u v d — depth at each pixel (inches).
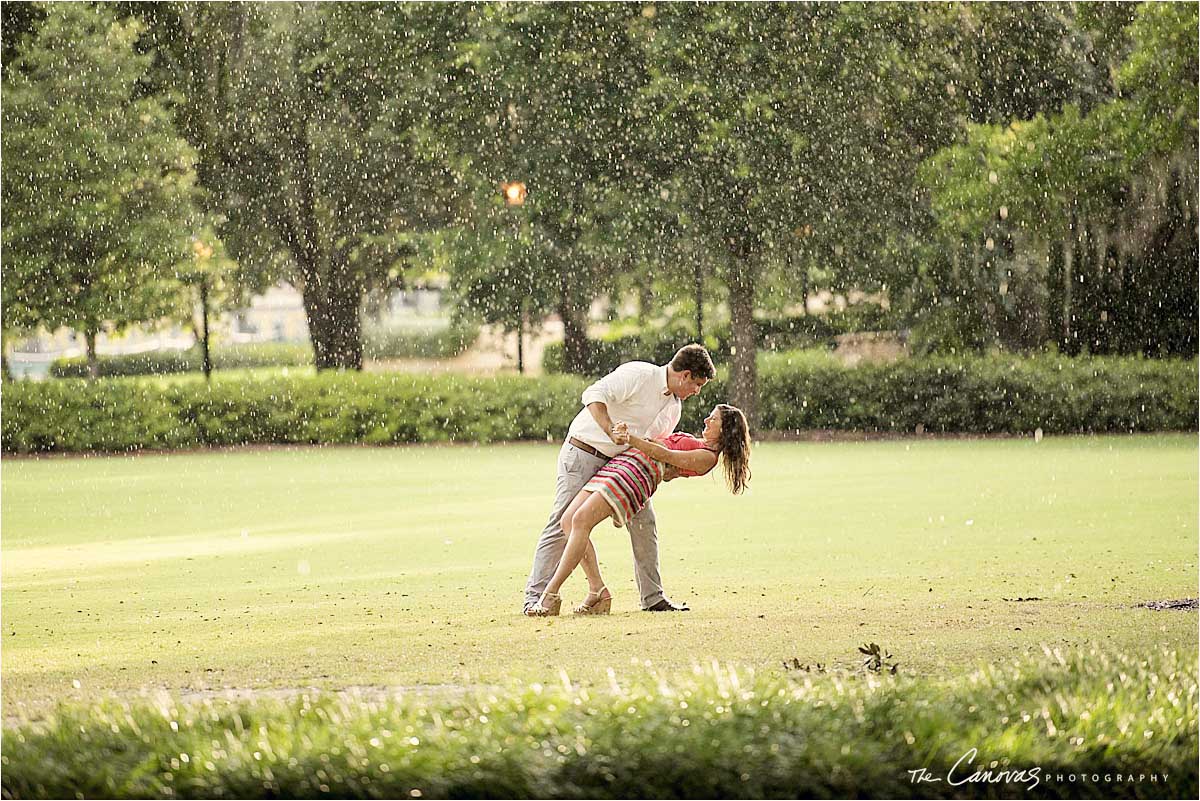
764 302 2261.3
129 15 2176.4
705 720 311.7
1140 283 2127.2
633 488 557.3
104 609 604.4
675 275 2185.0
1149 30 1862.7
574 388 2009.1
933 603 574.2
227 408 1961.1
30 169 2005.4
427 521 982.4
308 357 3356.3
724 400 2076.8
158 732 321.7
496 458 1658.5
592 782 290.5
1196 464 1401.3
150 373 3073.3
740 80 1939.0
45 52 2020.2
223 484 1334.9
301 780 289.3
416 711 324.8
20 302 2046.0
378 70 2138.3
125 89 2057.1
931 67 2025.1
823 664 422.9
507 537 879.7
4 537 917.8
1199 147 1934.1
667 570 707.4
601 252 2062.0
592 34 2000.5
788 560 743.7
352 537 888.3
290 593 648.4
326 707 334.3
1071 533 854.5
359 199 2237.9
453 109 2085.4
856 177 1973.4
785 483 1246.3
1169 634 481.4
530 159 2032.5
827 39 1934.1
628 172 2010.3
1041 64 2119.8
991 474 1317.7
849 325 2278.5
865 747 305.0
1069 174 1952.5
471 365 2923.2
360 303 2418.8
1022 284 2124.8
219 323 2906.0
